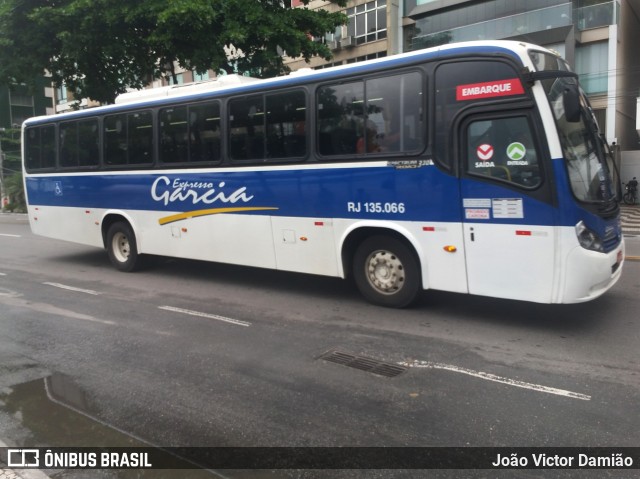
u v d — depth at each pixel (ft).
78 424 12.64
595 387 14.19
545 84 17.75
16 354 17.76
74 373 15.99
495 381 14.74
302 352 17.47
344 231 22.27
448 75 19.22
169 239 29.17
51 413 13.24
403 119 20.34
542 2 76.38
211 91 26.30
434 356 16.80
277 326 20.43
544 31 76.59
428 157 19.75
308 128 22.91
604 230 18.28
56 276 31.58
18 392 14.60
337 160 22.11
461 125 19.03
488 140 18.52
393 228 20.81
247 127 25.09
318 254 23.24
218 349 17.93
